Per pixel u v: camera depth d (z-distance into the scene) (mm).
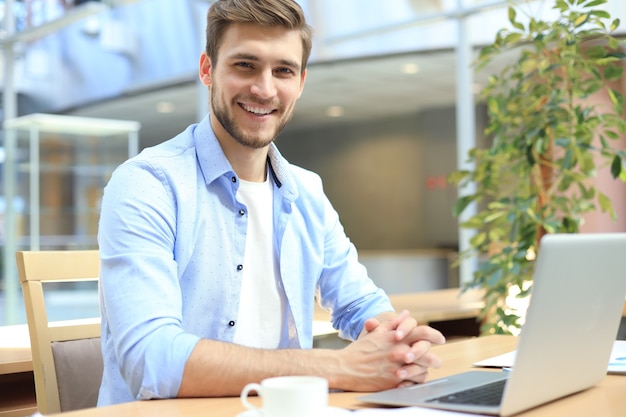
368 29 5918
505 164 3115
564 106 3125
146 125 9898
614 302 1194
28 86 6906
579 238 1051
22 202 5980
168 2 6520
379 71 7492
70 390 1620
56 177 6004
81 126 6090
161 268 1313
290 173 1636
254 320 1555
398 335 1241
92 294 5781
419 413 1006
